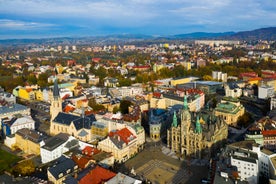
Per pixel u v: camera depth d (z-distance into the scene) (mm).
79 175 174125
